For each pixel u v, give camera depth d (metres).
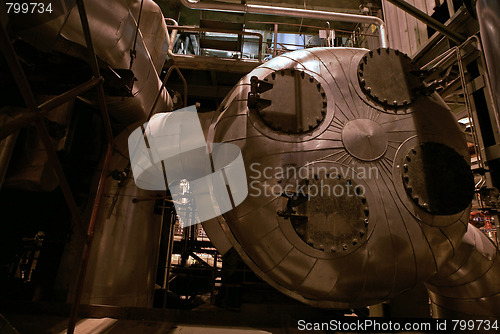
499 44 2.50
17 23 2.69
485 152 4.91
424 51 6.64
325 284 3.30
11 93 3.22
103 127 5.43
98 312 3.85
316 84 3.72
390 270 3.24
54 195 5.05
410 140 3.58
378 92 3.75
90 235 2.71
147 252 5.71
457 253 4.02
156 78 4.92
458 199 3.39
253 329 3.66
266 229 3.34
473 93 5.33
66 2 2.73
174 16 11.23
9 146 3.00
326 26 11.73
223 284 5.29
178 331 3.51
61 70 3.14
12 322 3.53
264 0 10.90
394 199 3.34
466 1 4.18
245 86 3.96
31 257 6.85
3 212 4.59
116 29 3.44
